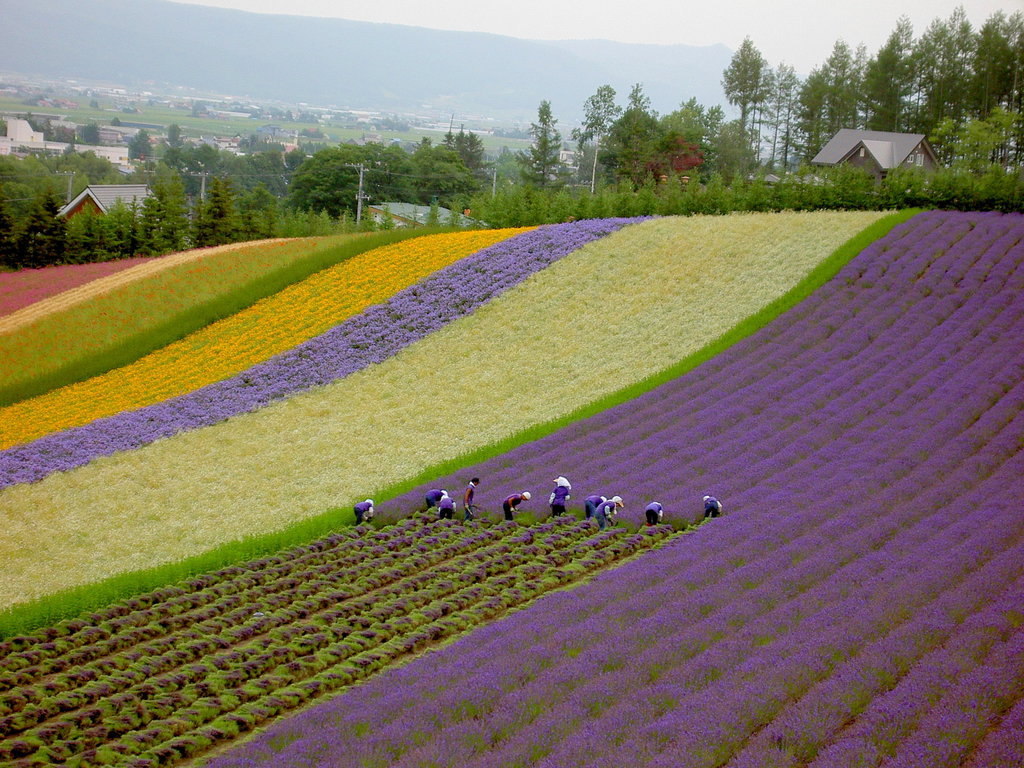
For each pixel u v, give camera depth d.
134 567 29.12
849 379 37.62
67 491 35.41
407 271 56.97
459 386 42.88
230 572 26.72
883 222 54.25
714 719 15.93
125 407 43.88
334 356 47.09
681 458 32.53
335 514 30.83
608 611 21.25
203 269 61.81
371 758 15.72
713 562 23.56
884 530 24.77
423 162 135.12
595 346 45.19
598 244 56.88
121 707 19.42
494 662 18.97
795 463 31.11
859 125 141.00
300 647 21.78
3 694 20.00
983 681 16.67
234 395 43.75
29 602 24.89
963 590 20.42
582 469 32.66
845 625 19.19
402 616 23.48
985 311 42.25
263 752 16.70
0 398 46.44
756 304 46.47
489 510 30.38
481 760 15.34
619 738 15.77
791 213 60.12
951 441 31.44
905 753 14.90
